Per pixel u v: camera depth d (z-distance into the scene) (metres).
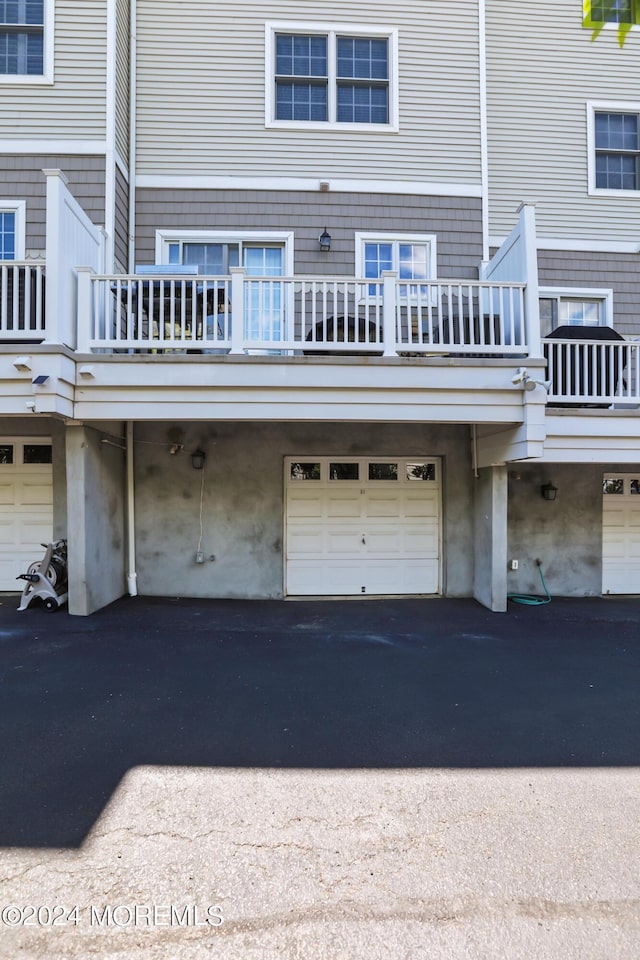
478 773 2.79
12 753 2.94
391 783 2.69
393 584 7.49
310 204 7.48
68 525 5.84
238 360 5.50
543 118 8.09
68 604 6.05
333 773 2.77
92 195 6.57
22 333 5.13
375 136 7.59
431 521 7.55
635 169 8.37
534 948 1.76
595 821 2.40
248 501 7.23
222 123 7.37
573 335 6.88
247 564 7.22
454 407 5.75
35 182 6.61
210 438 7.20
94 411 5.50
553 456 6.43
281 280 5.57
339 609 6.63
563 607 6.95
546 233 8.07
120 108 6.96
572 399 6.32
